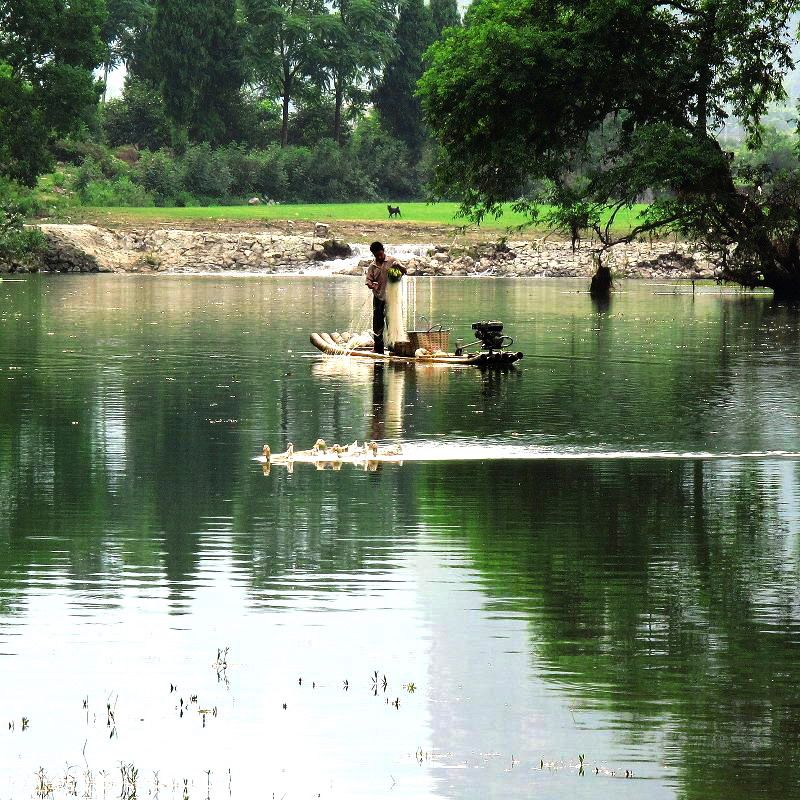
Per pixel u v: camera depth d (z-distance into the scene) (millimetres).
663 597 22922
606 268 123125
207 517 28844
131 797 15703
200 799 15633
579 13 101312
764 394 49688
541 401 47500
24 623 21375
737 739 17078
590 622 21562
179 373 56250
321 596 22906
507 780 16047
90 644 20453
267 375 55656
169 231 174000
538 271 163750
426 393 49750
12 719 17781
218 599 22734
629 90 98375
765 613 22047
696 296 120500
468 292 124500
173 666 19562
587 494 31328
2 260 160875
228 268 168250
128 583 23672
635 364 61219
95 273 161500
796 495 31266
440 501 30500
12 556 25516
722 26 98500
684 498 30922
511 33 97250
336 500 30594
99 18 198625
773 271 112500
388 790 15812
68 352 65125
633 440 39000
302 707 18141
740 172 105375
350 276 158500
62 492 31531
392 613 21984
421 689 18688
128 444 38312
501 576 24203
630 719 17656
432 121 102562
